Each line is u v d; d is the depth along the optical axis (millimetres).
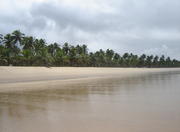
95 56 146125
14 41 90562
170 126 10742
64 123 11875
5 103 18922
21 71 62969
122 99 20328
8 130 10797
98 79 52750
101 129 10617
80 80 49094
